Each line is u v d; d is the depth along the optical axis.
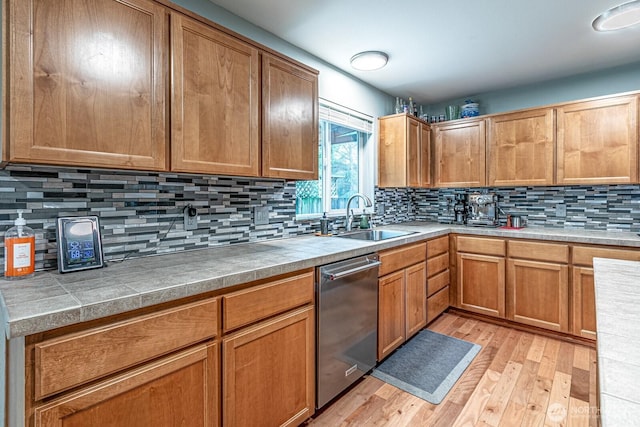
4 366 1.03
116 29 1.23
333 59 2.62
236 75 1.63
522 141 2.96
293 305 1.54
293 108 1.94
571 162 2.73
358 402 1.83
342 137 3.04
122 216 1.55
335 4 1.89
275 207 2.30
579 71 2.87
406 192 3.83
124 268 1.37
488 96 3.43
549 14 1.98
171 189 1.73
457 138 3.37
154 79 1.33
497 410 1.74
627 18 1.98
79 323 0.91
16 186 1.27
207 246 1.89
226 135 1.59
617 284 1.07
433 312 2.85
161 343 1.07
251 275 1.34
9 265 1.18
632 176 2.48
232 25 1.99
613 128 2.55
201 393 1.19
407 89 3.32
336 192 2.99
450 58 2.60
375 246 2.07
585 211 2.94
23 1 1.03
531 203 3.23
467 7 1.91
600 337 0.69
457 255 3.10
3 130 1.01
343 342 1.84
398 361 2.27
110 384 0.96
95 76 1.18
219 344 1.25
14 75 1.01
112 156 1.22
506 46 2.40
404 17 2.02
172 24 1.39
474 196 3.37
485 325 2.90
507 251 2.82
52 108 1.08
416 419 1.69
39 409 0.84
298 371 1.58
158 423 1.07
